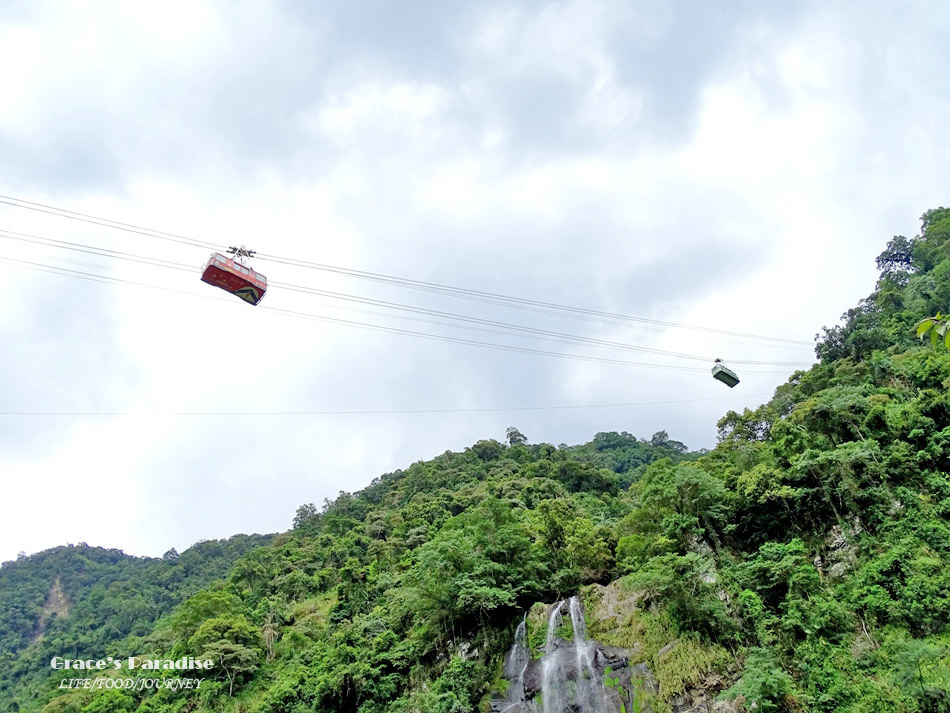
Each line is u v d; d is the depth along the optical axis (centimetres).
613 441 15488
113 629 10556
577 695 3800
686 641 3638
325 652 5209
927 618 2969
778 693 2933
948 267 7488
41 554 19088
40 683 8662
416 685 4497
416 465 13850
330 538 9594
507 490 8988
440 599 4712
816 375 6712
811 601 3338
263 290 3181
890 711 2727
